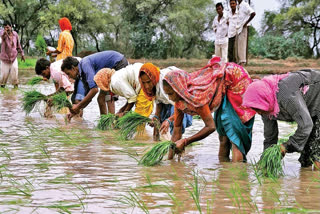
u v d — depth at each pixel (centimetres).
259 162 553
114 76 835
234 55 1731
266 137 605
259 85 553
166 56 5634
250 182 507
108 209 402
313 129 581
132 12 5734
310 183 506
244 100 560
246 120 626
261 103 550
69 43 1333
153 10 5662
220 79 615
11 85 2089
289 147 551
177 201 428
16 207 407
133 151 682
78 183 493
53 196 442
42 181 500
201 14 5678
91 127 934
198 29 5772
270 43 5066
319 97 556
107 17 5875
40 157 629
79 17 5612
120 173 541
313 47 5525
